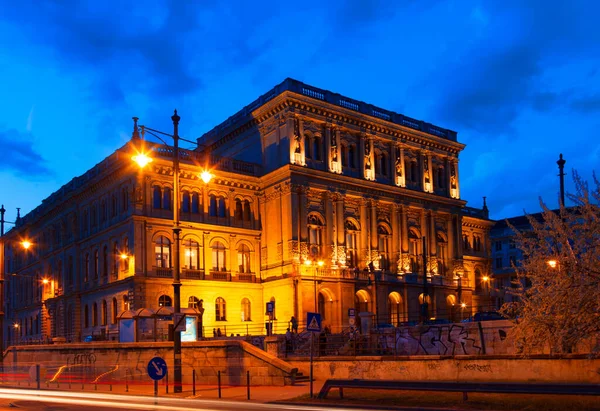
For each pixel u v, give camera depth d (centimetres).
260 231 6794
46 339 7488
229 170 6681
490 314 4575
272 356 3362
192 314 4275
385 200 7288
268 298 6544
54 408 2350
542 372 2719
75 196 7362
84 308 6956
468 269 8950
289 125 6588
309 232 6581
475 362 2936
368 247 7012
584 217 2180
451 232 8019
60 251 7706
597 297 2031
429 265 7606
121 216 6306
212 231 6406
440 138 8062
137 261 5872
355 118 7106
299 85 6719
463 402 2158
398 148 7612
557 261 2180
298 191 6506
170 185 6256
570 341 2095
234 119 7575
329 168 6825
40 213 8444
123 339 4250
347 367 3397
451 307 7769
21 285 9244
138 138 6125
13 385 3994
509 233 11194
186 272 6147
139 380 3828
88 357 4206
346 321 6412
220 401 2589
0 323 4500
